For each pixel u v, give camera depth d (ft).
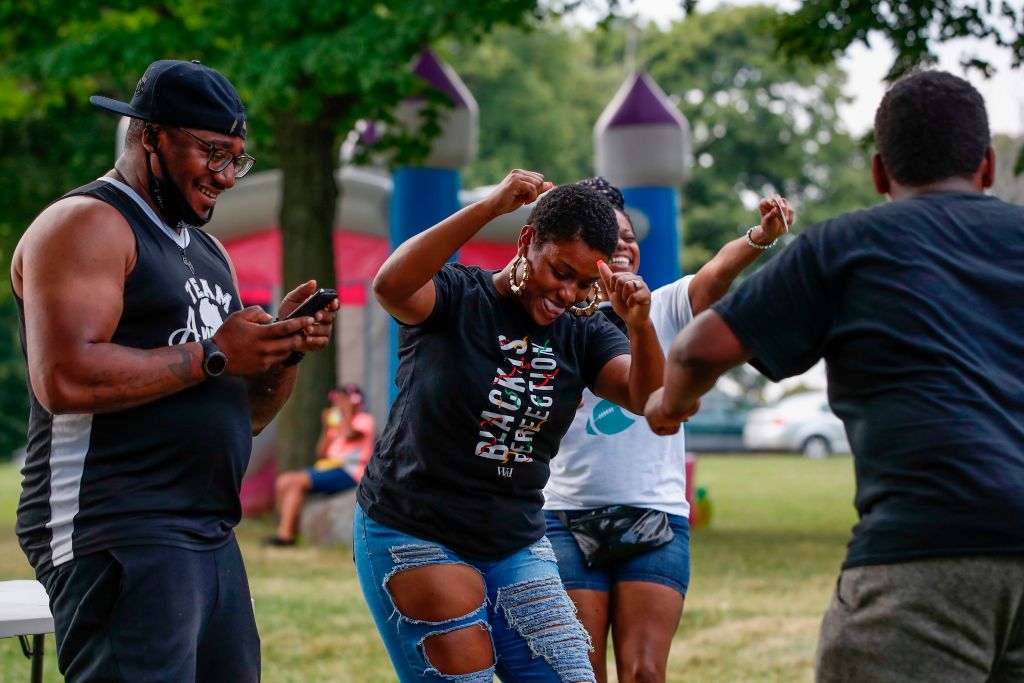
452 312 9.63
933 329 7.67
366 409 42.16
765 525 41.19
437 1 31.94
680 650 19.40
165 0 36.68
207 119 8.89
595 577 11.52
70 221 8.49
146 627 8.47
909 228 7.95
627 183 36.04
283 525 32.81
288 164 37.35
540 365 9.78
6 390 110.52
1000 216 8.07
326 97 36.76
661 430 8.87
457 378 9.52
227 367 8.75
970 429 7.48
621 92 37.04
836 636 7.86
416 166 35.04
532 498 10.11
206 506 9.04
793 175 112.57
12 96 46.55
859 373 7.84
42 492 8.86
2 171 50.55
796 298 7.93
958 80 8.38
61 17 36.60
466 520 9.70
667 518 11.62
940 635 7.46
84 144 51.44
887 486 7.68
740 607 23.26
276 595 24.06
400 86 32.30
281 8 33.45
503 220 38.29
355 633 20.31
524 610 9.87
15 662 18.29
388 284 9.23
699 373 8.02
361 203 42.27
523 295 9.75
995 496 7.37
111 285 8.56
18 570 28.02
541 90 105.60
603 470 11.57
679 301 11.99
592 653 11.39
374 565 9.82
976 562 7.39
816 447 91.45
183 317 9.02
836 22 29.60
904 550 7.53
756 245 11.44
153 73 8.93
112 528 8.57
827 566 29.66
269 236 42.24
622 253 12.21
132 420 8.74
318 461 35.17
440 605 9.55
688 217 109.19
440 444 9.61
